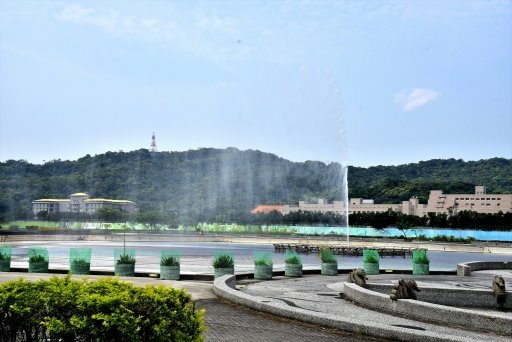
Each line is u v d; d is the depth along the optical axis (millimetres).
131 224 151875
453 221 128500
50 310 8250
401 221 117938
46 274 27328
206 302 18953
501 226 122625
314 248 64875
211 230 134625
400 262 49812
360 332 13906
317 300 21594
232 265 28328
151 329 8164
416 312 17297
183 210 195875
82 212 185875
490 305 20891
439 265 48938
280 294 23469
